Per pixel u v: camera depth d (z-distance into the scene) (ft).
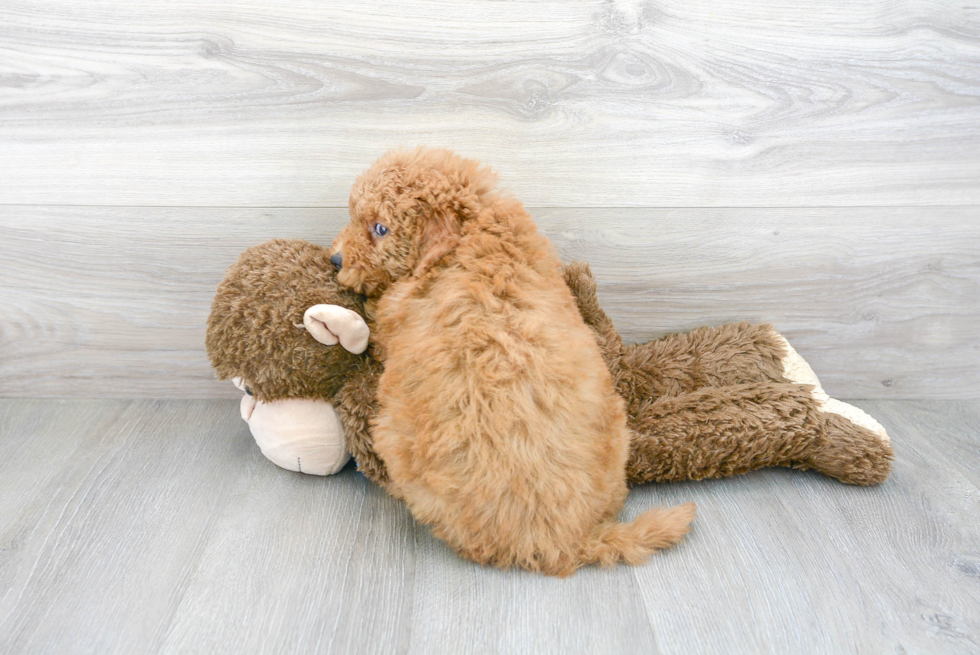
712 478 3.65
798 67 3.69
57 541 3.03
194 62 3.57
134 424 4.01
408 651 2.52
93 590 2.77
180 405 4.25
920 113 3.81
